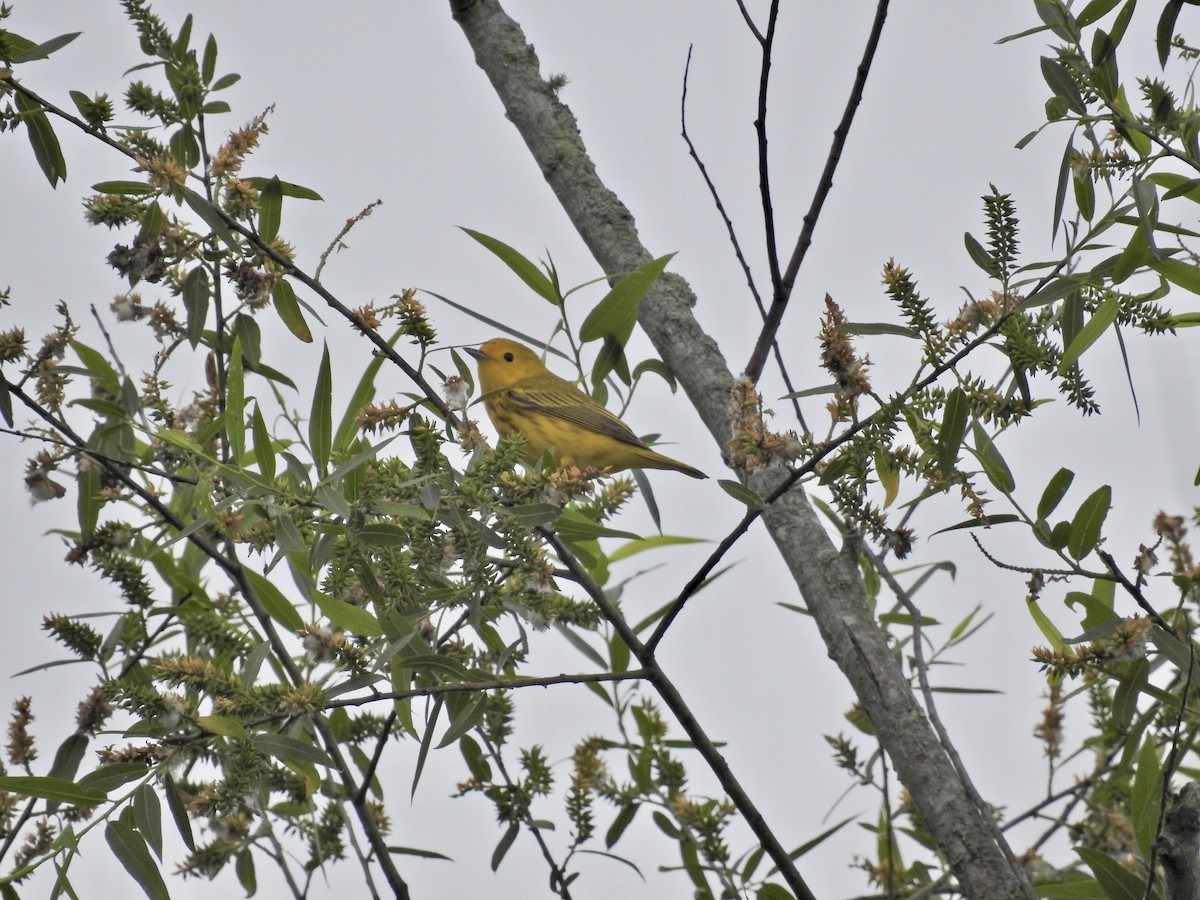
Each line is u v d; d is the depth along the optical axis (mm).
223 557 9758
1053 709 10570
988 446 8234
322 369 8062
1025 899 8359
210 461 8062
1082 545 7875
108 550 10062
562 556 8320
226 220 8594
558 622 8930
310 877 10086
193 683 7469
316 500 7605
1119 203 8430
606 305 10648
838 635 9641
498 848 9914
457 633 9633
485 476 7684
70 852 7113
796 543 10148
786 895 9812
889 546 7652
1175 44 8602
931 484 7785
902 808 11758
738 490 7488
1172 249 7871
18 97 9219
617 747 10969
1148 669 8414
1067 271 8648
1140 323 7555
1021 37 8312
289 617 9508
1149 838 8383
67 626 9602
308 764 8922
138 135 9289
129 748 7293
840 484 7633
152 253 8578
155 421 10203
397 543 7594
